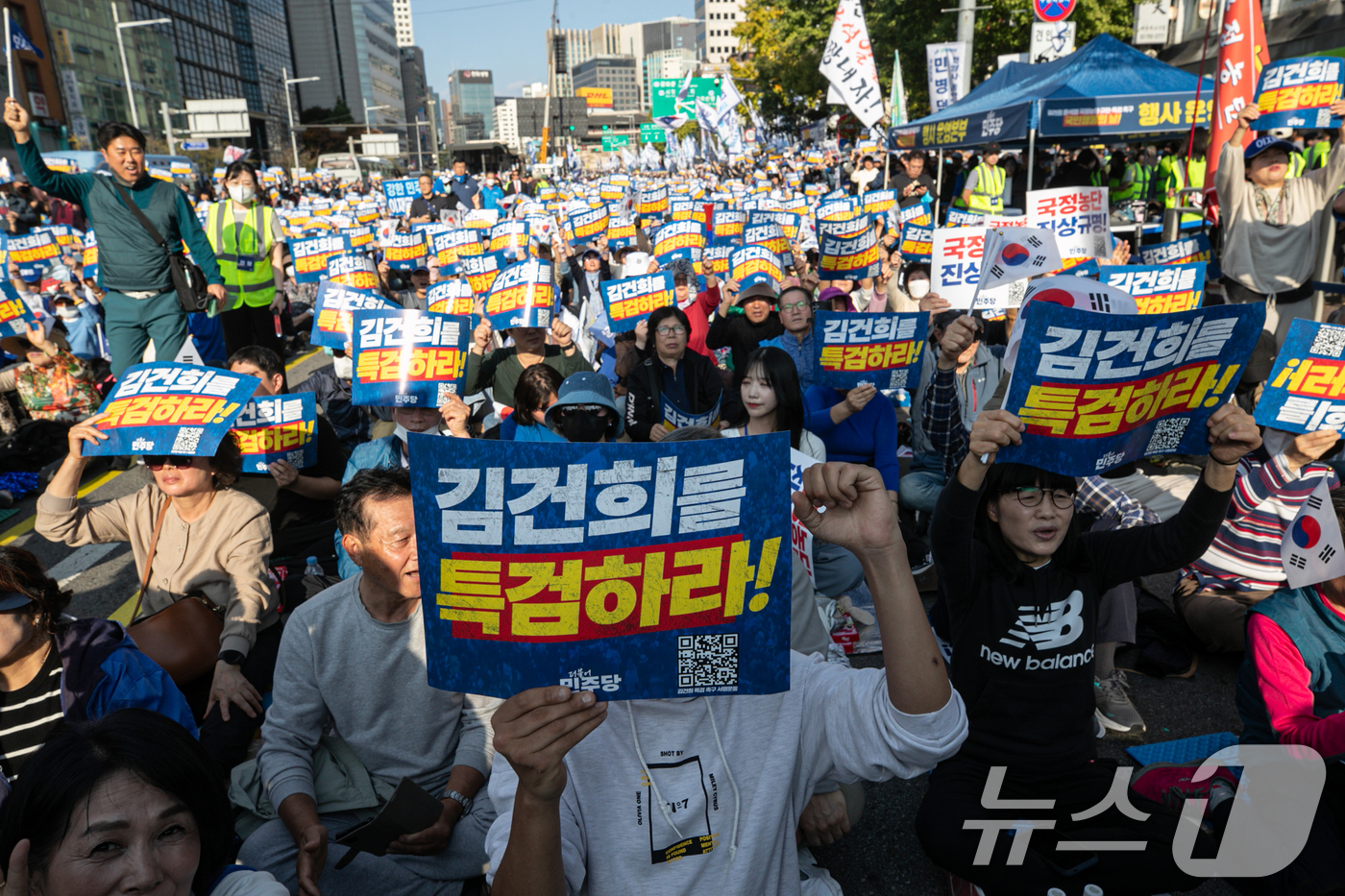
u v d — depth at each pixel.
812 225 12.85
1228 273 6.75
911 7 25.42
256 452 4.09
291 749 2.47
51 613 2.30
